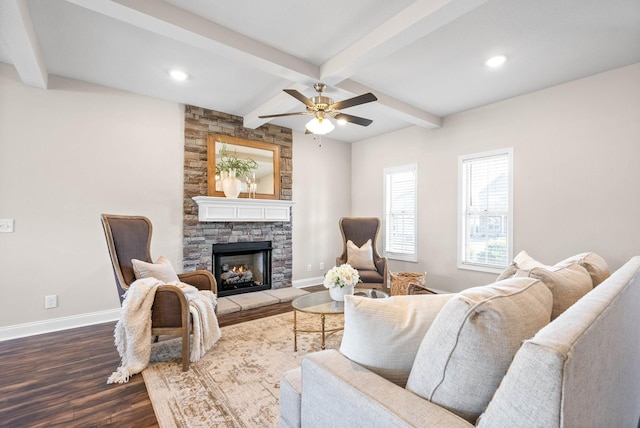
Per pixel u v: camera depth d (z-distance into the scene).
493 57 2.79
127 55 2.81
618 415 0.94
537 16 2.21
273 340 2.89
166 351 2.66
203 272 3.05
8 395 2.00
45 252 3.13
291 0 2.10
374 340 1.03
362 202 5.77
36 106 3.08
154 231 3.77
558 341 0.61
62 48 2.69
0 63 2.92
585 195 3.15
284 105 3.71
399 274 4.29
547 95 3.42
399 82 3.31
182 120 3.98
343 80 3.12
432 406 0.83
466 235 4.22
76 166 3.29
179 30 2.20
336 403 0.96
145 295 2.36
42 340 2.89
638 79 2.85
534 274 1.22
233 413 1.81
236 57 2.57
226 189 4.16
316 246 5.45
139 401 1.95
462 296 0.86
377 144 5.47
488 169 3.98
